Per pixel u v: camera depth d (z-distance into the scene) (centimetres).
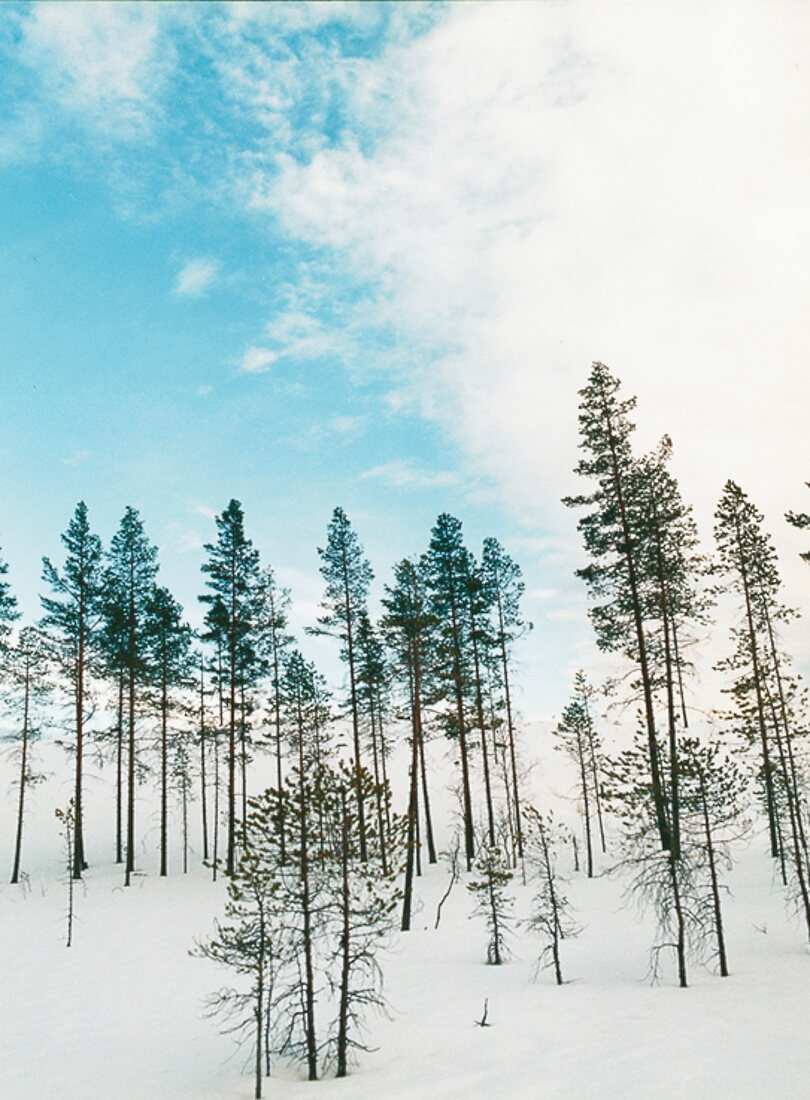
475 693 3180
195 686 3378
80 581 3106
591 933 2225
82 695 2972
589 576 2388
